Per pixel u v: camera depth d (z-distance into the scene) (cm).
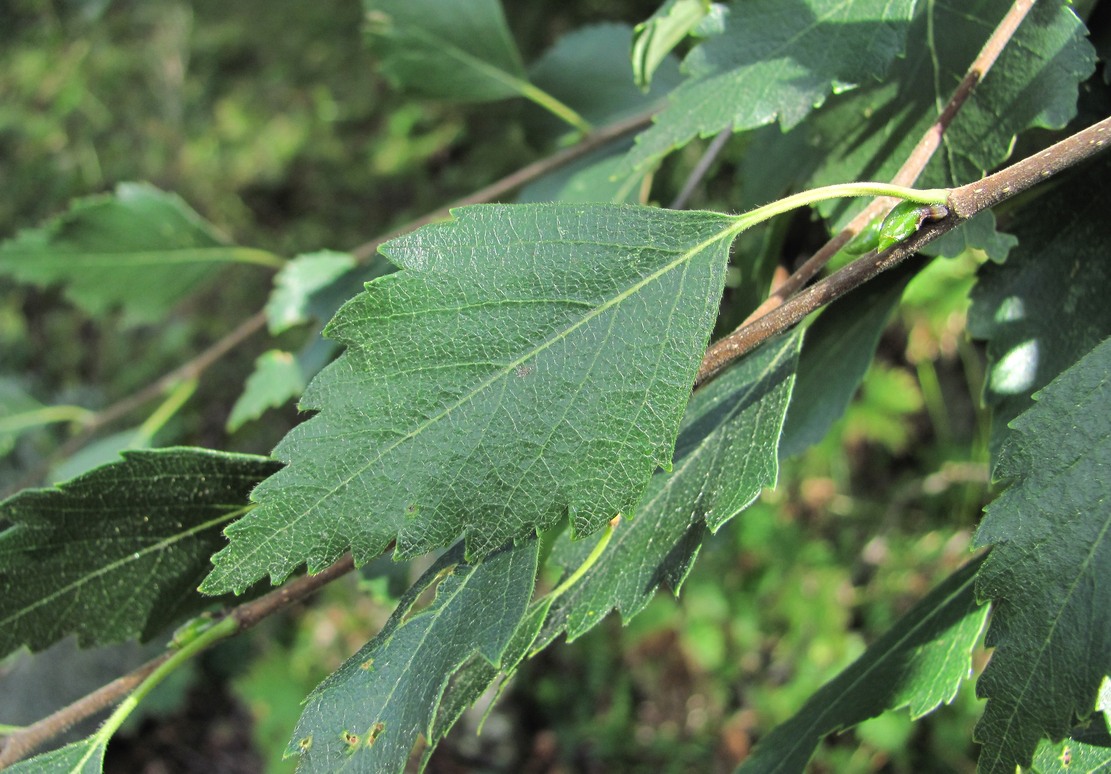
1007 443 11
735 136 29
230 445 54
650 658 49
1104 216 13
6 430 28
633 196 19
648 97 21
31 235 24
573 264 11
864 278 11
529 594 11
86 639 14
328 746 11
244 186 58
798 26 13
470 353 11
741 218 11
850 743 42
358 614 52
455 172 54
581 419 11
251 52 62
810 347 15
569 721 50
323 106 58
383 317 11
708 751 47
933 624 13
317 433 11
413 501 11
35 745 13
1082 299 13
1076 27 12
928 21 13
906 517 47
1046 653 11
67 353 59
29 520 13
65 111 64
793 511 48
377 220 55
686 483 12
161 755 53
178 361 56
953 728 40
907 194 11
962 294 36
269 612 13
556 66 21
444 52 21
